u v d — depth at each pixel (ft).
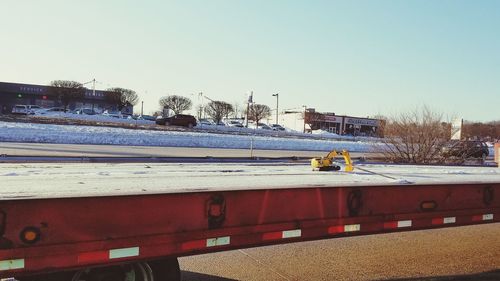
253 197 11.23
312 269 20.42
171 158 36.42
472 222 14.62
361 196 12.73
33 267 8.82
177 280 12.07
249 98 226.99
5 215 8.57
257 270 20.07
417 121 65.41
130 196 9.77
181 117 173.68
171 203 10.22
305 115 286.66
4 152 58.80
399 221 13.26
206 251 10.61
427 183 13.99
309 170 23.76
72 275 10.82
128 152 72.02
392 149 64.90
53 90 269.64
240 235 11.04
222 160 38.37
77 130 100.94
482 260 22.63
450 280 19.35
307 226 11.91
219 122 242.78
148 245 9.93
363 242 25.27
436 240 26.43
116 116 211.61
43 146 74.59
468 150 70.13
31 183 14.92
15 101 297.94
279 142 114.42
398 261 22.03
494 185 15.10
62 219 9.09
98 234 9.42
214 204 10.72
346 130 296.92
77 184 14.82
